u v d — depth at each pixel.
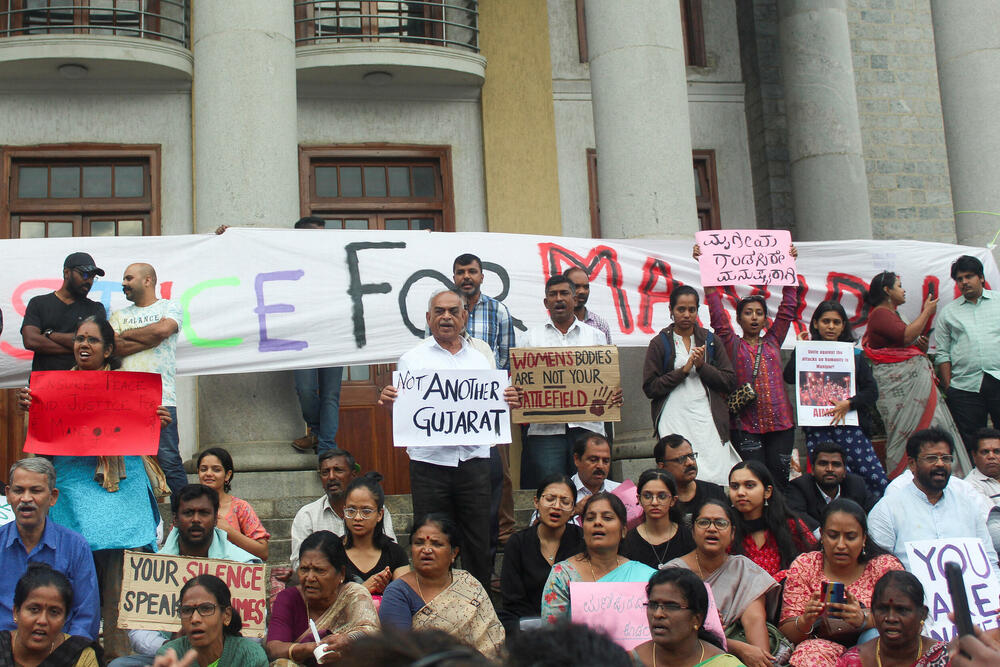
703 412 8.30
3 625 5.93
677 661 5.48
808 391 8.55
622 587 5.92
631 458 10.55
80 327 6.87
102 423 6.66
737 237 9.38
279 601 6.25
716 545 6.35
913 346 9.39
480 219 13.12
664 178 10.37
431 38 12.72
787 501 7.67
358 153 12.91
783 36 13.90
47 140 12.29
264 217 9.75
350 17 12.39
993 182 11.39
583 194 13.44
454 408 7.01
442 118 13.21
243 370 9.34
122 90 12.48
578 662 1.56
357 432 12.34
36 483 6.02
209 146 9.87
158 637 6.28
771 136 13.85
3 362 9.18
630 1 10.59
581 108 13.63
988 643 2.87
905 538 7.23
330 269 9.64
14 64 11.86
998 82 11.55
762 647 6.11
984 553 6.50
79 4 12.45
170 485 8.37
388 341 9.64
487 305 8.49
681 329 8.55
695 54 14.20
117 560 6.84
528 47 13.45
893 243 11.07
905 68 14.91
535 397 8.10
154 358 8.13
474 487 7.08
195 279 9.41
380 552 7.04
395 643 1.44
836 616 6.10
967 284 9.66
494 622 6.27
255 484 9.43
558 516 6.96
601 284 10.20
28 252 9.34
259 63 9.95
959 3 11.76
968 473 8.85
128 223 12.40
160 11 12.56
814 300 10.91
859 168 13.57
